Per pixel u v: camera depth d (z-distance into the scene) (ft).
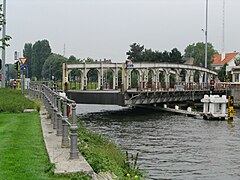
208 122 123.65
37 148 35.01
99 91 142.61
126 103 147.23
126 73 154.71
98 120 128.36
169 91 169.58
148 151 71.20
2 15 79.36
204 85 211.20
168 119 133.28
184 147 76.07
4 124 50.96
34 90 92.73
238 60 403.34
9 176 26.00
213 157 66.28
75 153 30.86
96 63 155.74
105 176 30.42
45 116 59.11
